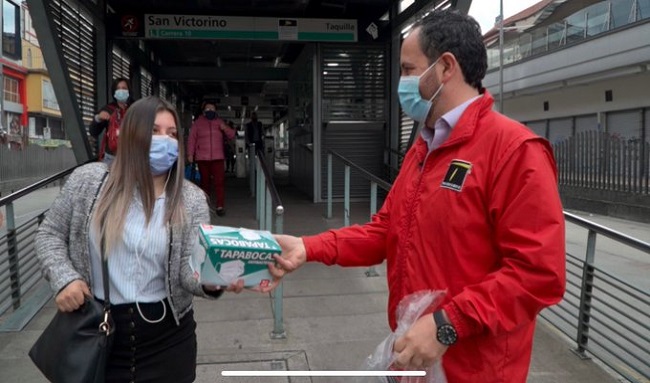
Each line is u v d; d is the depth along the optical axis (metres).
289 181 14.20
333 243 2.06
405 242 1.75
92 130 5.83
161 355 2.12
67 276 1.97
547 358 3.86
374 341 4.03
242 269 1.85
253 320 4.40
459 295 1.53
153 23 9.33
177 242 2.08
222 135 8.57
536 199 1.50
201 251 1.86
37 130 42.59
